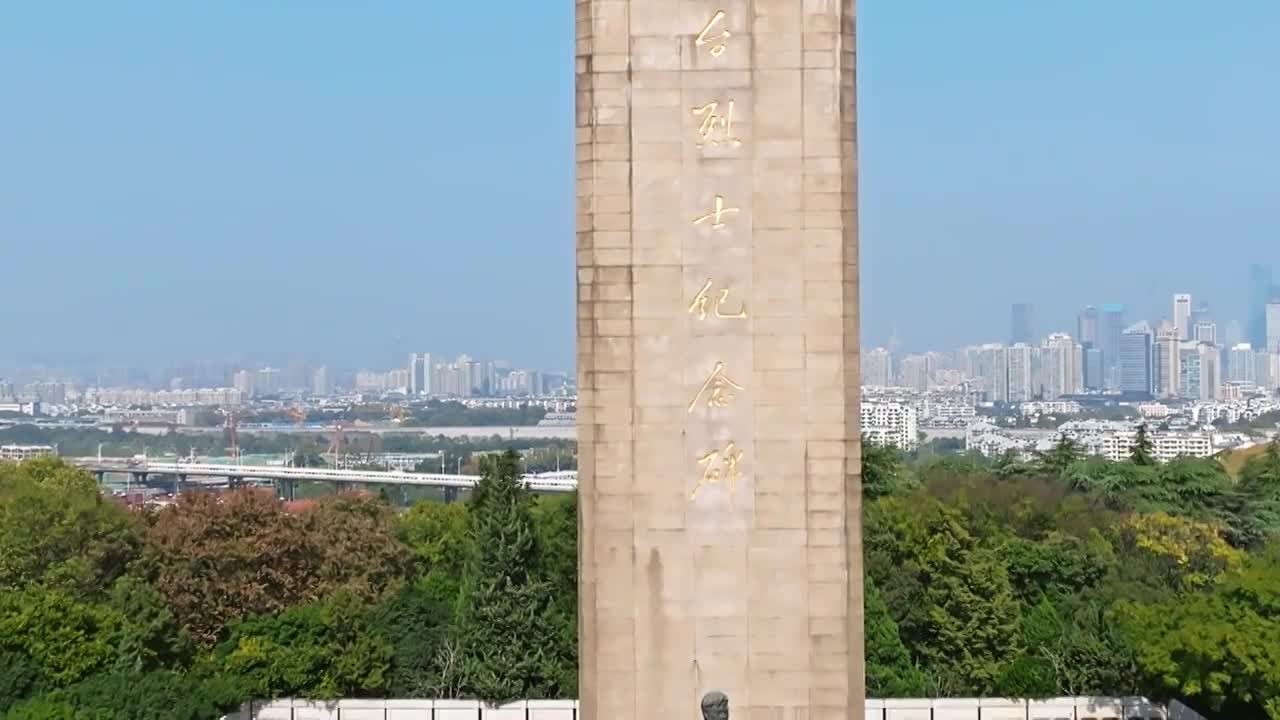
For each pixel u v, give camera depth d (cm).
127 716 7562
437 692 8931
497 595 9000
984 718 8575
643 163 3934
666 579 3944
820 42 3922
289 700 8700
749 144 3925
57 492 10600
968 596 9088
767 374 3934
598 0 3928
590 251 3941
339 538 10750
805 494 3931
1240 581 7981
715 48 3925
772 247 3925
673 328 3934
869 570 9362
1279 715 7244
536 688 8925
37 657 7769
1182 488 13662
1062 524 11000
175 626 9206
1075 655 8712
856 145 3950
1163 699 8500
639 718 3944
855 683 3941
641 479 3944
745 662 3938
